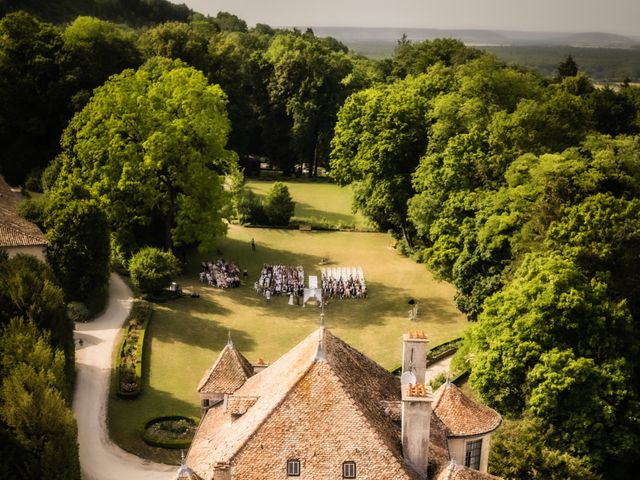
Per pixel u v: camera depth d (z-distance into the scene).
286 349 91.56
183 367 84.81
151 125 110.69
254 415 46.97
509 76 119.38
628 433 65.88
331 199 165.62
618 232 75.00
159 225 118.56
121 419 72.81
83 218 94.31
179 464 66.12
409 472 43.84
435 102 123.88
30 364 63.56
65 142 118.12
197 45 170.38
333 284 110.44
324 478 43.62
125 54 156.12
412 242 130.25
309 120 179.00
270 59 190.75
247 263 120.88
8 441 56.00
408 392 44.28
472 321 96.81
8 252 89.25
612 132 154.62
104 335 90.19
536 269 73.25
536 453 60.69
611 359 68.44
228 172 159.50
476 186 105.00
